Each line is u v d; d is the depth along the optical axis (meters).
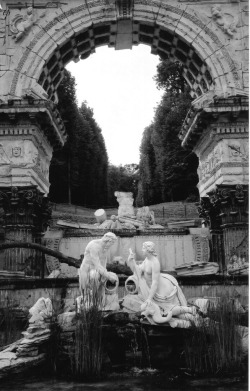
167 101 47.38
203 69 20.05
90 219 30.48
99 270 9.86
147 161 53.88
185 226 25.81
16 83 18.77
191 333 8.95
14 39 19.16
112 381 8.22
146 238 19.34
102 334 9.16
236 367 8.72
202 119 18.22
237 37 19.30
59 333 9.40
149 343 9.34
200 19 19.44
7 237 17.38
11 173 17.72
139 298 9.99
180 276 13.48
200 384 7.90
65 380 8.32
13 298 13.38
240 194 17.31
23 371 8.61
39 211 18.53
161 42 21.06
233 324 8.90
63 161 46.97
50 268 18.48
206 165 20.64
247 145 17.97
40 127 18.47
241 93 18.59
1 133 17.95
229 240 17.50
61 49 19.98
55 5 19.48
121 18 19.42
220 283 13.31
